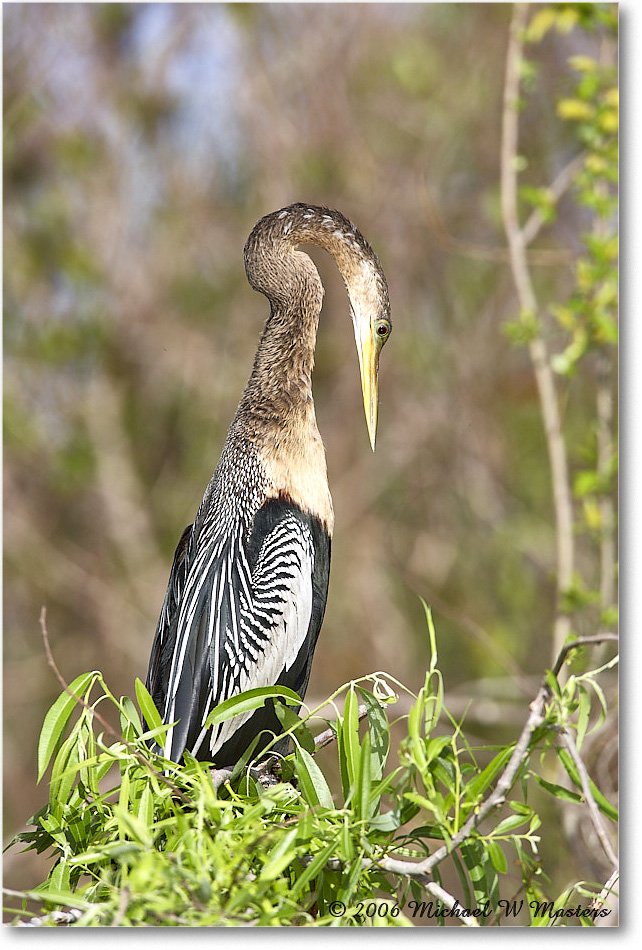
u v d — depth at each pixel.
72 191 15.23
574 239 13.05
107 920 3.51
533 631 12.59
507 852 8.45
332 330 14.30
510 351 13.77
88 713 4.03
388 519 13.65
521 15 9.66
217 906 3.26
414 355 13.97
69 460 14.77
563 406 9.90
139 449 15.52
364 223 14.25
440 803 3.67
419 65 14.03
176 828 3.84
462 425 13.77
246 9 14.45
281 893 3.54
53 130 15.02
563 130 12.79
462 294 14.08
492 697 11.61
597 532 9.16
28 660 14.43
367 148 14.40
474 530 13.41
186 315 15.33
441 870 9.87
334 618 13.37
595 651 8.50
